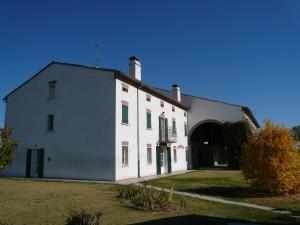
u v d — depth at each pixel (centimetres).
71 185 1708
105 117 2134
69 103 2303
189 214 1020
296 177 1409
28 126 2503
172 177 2317
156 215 997
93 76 2223
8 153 1168
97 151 2127
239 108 3456
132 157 2305
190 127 3659
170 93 3669
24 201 1163
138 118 2447
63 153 2270
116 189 1579
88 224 767
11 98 2653
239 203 1245
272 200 1296
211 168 3734
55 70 2428
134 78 2419
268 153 1408
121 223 882
